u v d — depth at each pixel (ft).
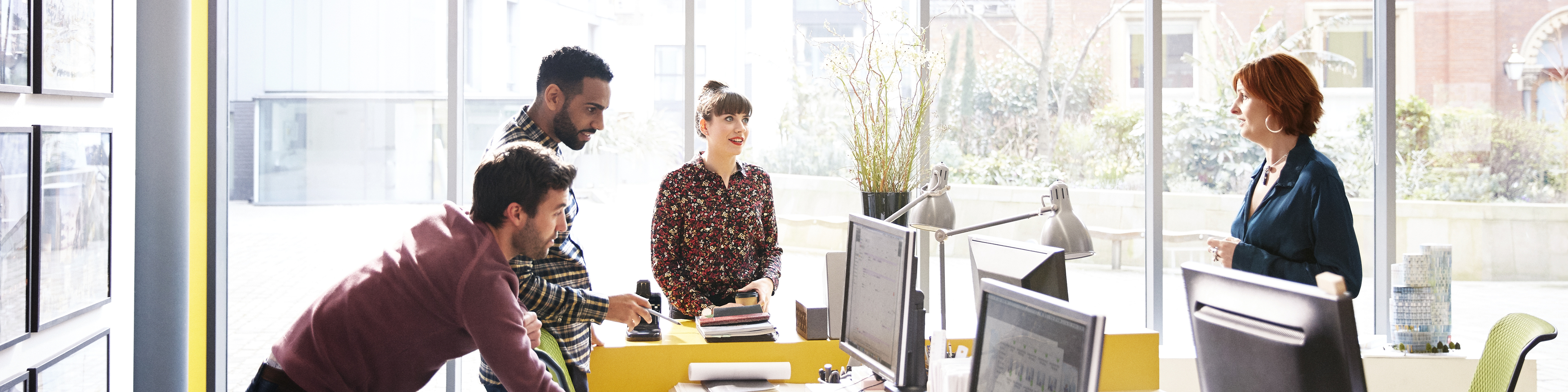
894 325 5.84
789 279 12.60
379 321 5.22
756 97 12.42
